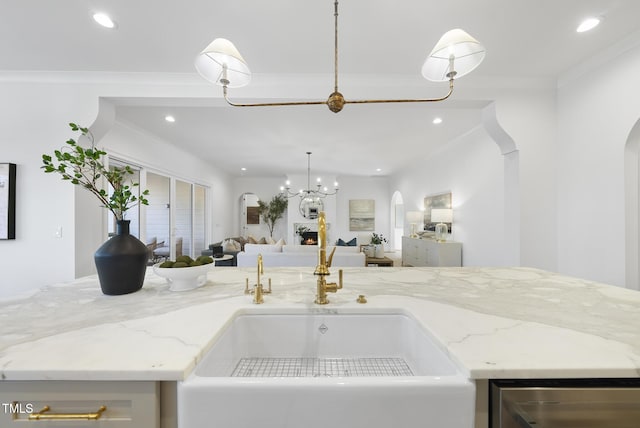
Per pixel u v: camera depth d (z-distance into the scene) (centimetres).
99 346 69
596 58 216
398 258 725
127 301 106
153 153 427
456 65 125
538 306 100
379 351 100
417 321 89
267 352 100
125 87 241
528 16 173
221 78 132
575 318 88
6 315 91
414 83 249
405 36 192
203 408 58
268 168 710
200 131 402
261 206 870
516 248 253
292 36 192
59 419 59
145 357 63
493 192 375
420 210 616
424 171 595
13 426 59
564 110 244
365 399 58
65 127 238
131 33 189
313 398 58
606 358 63
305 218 796
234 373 91
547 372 59
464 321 86
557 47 205
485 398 61
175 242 499
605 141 214
